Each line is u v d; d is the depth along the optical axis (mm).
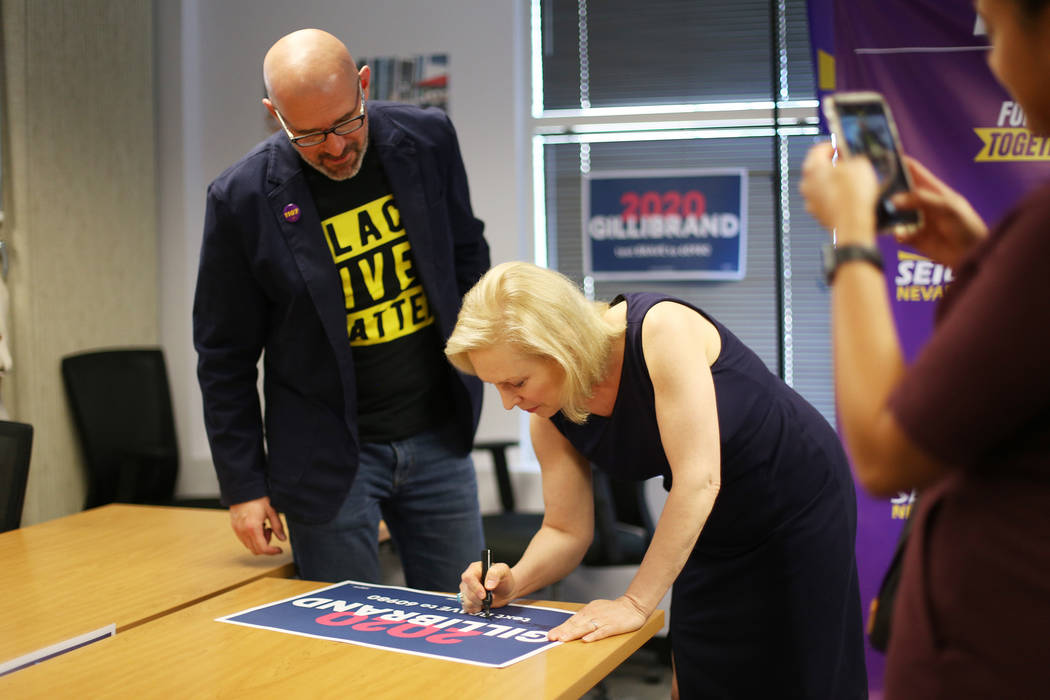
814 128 3773
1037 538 759
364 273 1877
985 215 2883
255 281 1881
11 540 2115
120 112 3838
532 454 3924
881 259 852
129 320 3908
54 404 3551
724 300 3865
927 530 871
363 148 1810
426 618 1441
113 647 1320
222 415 1905
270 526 1955
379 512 1971
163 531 2195
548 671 1203
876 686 2934
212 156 4105
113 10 3789
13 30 3369
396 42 3883
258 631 1384
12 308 3412
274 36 4012
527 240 3992
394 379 1930
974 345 720
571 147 3967
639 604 1370
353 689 1149
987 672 788
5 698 1136
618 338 1419
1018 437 776
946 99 2889
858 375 818
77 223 3652
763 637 1573
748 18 3824
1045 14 716
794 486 1537
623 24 3912
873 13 2910
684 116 3861
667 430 1380
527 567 1529
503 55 3803
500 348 1332
